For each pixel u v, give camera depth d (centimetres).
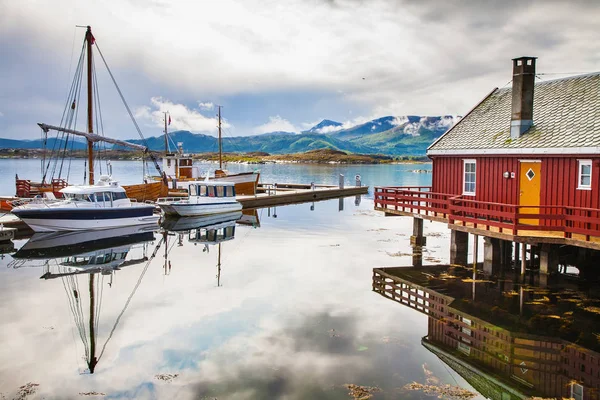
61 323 1352
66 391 976
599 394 957
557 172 1688
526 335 1255
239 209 3888
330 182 7600
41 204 2855
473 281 1727
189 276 1850
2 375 1047
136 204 3173
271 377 1021
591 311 1421
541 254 1678
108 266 2034
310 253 2267
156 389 978
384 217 3653
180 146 5375
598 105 1745
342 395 948
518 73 1845
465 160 2062
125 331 1286
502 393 958
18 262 2114
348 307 1464
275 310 1438
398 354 1134
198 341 1211
